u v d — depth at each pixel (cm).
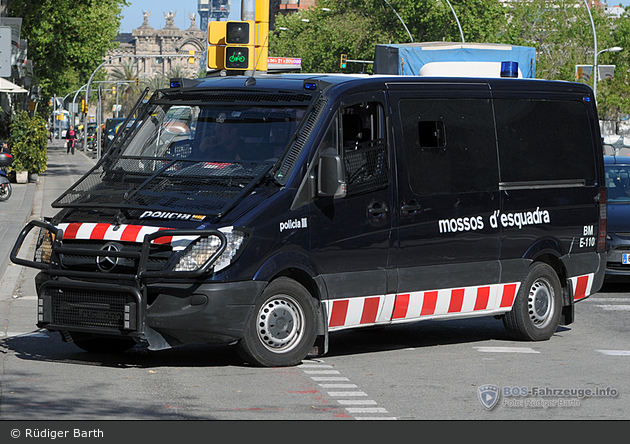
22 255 1805
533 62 2183
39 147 3909
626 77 7500
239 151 927
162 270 846
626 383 877
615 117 7238
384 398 797
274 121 934
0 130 3878
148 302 855
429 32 8631
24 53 4306
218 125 952
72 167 5428
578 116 1169
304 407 757
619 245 1548
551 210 1125
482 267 1052
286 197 891
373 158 959
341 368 925
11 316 1226
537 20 8750
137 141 984
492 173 1064
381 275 963
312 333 920
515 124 1095
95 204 910
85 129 8825
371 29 8831
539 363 973
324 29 9038
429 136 1012
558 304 1139
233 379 854
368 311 961
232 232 855
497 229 1065
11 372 870
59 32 6309
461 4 8388
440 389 838
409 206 984
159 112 995
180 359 952
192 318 844
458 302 1036
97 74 9125
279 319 902
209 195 885
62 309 884
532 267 1109
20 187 3656
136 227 870
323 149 920
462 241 1032
